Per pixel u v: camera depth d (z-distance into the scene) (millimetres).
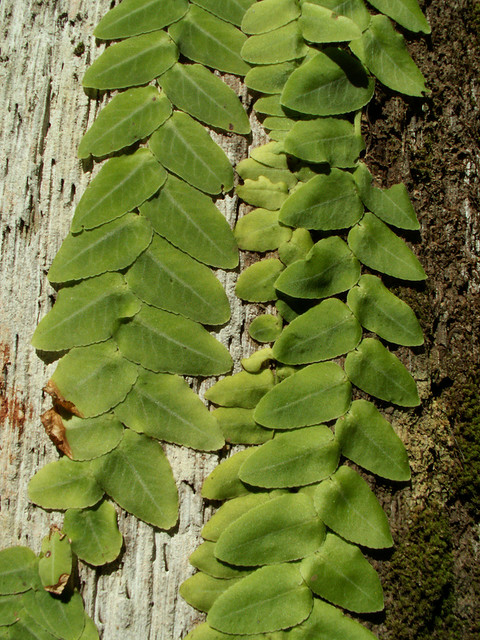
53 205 239
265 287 232
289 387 226
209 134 239
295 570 219
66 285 231
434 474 237
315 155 233
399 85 243
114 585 224
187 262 230
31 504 228
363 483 225
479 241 250
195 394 226
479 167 252
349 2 241
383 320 233
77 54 246
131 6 240
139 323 227
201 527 225
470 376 244
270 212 234
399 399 231
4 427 232
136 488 223
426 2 253
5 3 251
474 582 237
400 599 227
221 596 216
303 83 234
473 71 256
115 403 224
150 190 230
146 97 236
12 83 247
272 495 224
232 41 241
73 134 242
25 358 234
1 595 222
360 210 236
